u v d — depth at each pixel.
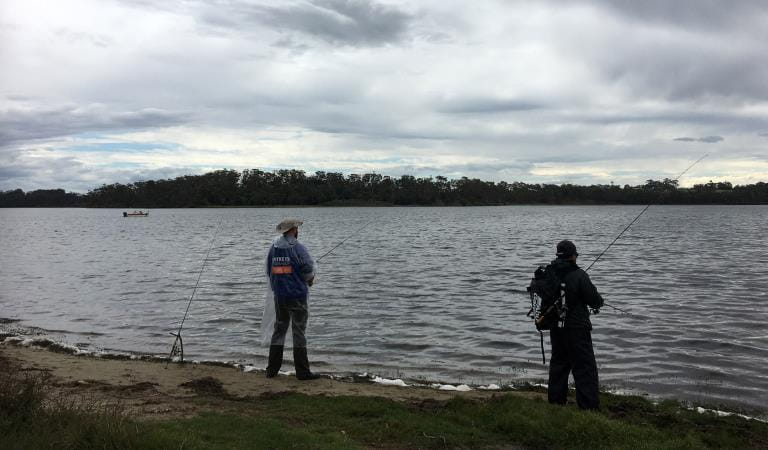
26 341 11.31
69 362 9.27
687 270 22.92
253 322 13.27
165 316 14.06
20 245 40.59
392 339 11.50
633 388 8.36
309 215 116.12
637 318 13.22
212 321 13.39
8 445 4.12
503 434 5.79
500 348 10.85
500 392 7.96
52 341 11.39
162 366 9.12
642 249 33.31
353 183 159.12
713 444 5.78
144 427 4.84
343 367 9.54
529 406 6.32
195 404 6.58
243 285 19.22
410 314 14.09
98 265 26.39
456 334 11.96
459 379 8.88
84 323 13.35
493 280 20.45
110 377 8.16
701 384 8.55
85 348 10.91
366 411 6.33
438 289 18.27
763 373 9.09
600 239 42.81
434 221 83.00
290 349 10.88
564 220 85.19
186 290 18.19
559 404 6.55
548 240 42.69
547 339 11.48
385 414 6.27
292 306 8.12
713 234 48.69
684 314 13.72
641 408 6.96
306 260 8.13
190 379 8.16
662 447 5.32
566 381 6.62
